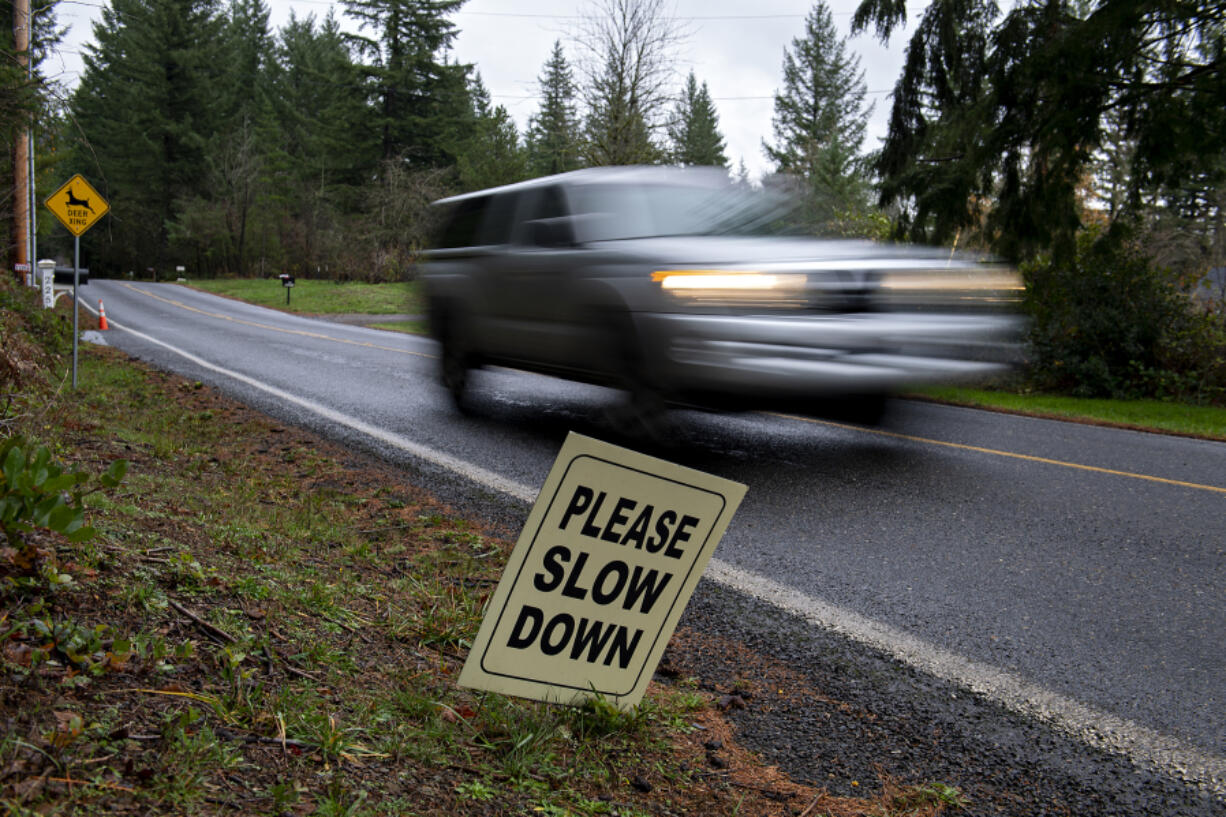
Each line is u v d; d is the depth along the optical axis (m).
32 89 7.62
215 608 2.81
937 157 15.25
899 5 15.33
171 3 68.25
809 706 2.94
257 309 29.92
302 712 2.24
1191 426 9.77
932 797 2.43
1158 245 30.58
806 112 68.38
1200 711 2.96
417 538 4.52
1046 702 3.00
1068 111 12.92
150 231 70.44
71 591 2.60
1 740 1.76
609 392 9.67
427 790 2.04
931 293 5.91
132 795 1.71
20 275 17.59
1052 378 13.39
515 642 2.44
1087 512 5.33
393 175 46.97
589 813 2.12
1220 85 12.14
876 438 7.41
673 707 2.85
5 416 5.48
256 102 81.56
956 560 4.43
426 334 8.84
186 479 5.27
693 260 5.68
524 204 7.41
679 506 2.58
